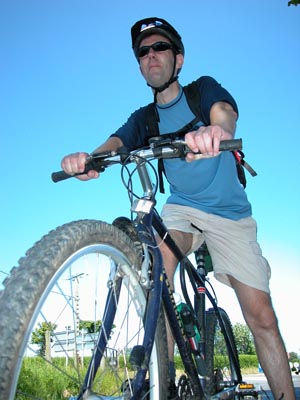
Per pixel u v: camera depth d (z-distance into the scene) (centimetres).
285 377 323
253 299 328
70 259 188
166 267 305
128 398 211
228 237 334
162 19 330
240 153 323
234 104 307
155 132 340
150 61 327
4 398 154
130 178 245
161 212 355
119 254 224
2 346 157
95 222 211
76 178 263
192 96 327
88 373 208
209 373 343
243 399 393
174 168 337
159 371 237
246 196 352
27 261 178
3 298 167
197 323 324
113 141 329
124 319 231
